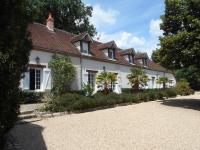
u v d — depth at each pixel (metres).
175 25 18.64
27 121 10.34
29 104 15.41
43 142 7.32
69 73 18.61
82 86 21.50
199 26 15.59
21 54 5.75
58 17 34.38
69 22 35.88
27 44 6.43
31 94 16.45
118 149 6.79
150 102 21.41
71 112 13.45
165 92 26.45
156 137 8.20
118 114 13.49
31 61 17.28
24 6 6.04
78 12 36.09
